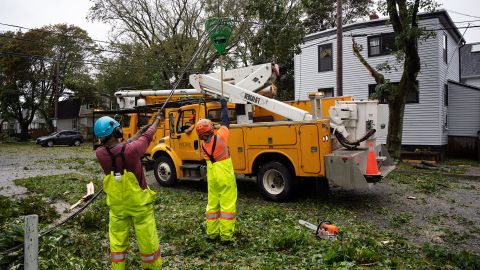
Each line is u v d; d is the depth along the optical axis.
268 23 18.30
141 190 3.67
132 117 13.65
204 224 6.13
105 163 3.56
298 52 18.91
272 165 8.37
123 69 31.61
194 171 9.82
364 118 8.50
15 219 6.46
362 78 19.34
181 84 28.25
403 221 7.02
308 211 7.68
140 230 3.71
